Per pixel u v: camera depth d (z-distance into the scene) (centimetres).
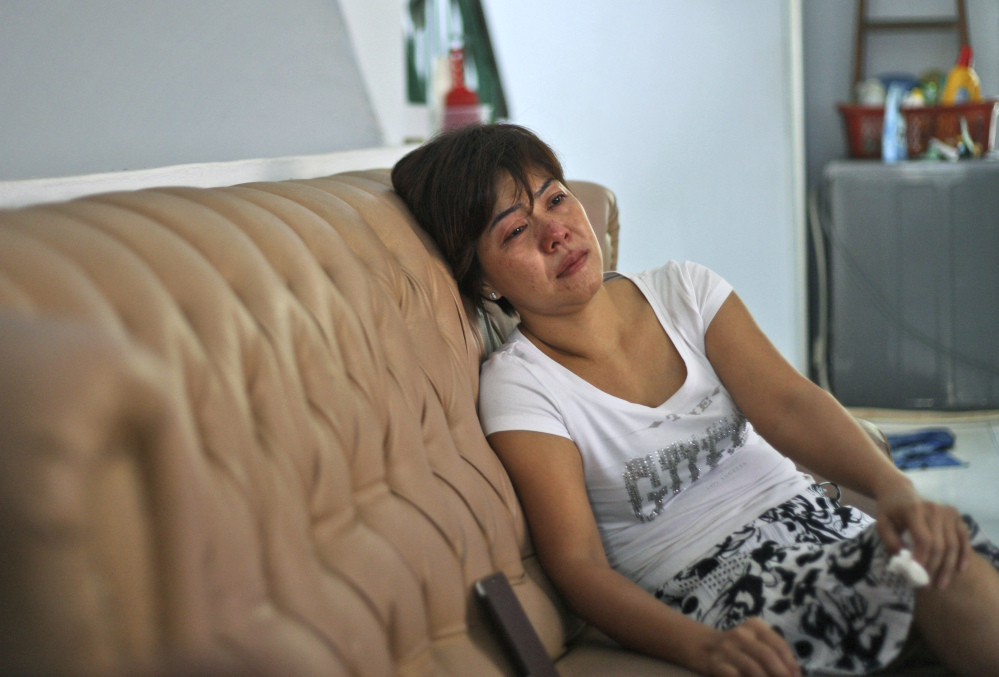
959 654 91
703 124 326
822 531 115
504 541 104
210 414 65
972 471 253
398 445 92
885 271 298
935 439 273
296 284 85
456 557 92
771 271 329
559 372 121
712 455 123
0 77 99
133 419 53
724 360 127
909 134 307
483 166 119
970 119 301
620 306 129
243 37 151
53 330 51
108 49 117
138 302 63
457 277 126
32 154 103
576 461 117
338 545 77
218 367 68
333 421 81
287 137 162
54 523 47
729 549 112
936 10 330
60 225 66
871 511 135
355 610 73
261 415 72
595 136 337
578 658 105
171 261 71
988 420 292
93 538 49
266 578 65
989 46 329
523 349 125
